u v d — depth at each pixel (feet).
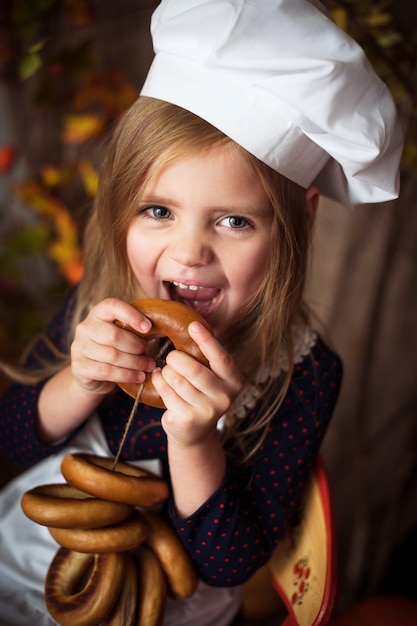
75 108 5.40
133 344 2.81
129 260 3.20
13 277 5.63
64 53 4.71
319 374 3.55
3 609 3.14
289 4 2.69
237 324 3.33
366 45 4.28
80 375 2.92
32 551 3.40
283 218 3.01
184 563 2.99
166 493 2.90
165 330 2.80
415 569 5.95
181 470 2.93
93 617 2.71
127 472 3.08
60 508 2.70
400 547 6.15
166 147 2.79
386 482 6.34
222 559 3.07
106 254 3.40
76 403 3.26
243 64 2.66
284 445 3.38
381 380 6.22
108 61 5.81
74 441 3.55
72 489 2.95
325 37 2.69
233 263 2.92
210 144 2.76
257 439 3.38
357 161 2.86
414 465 6.10
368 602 3.79
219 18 2.67
